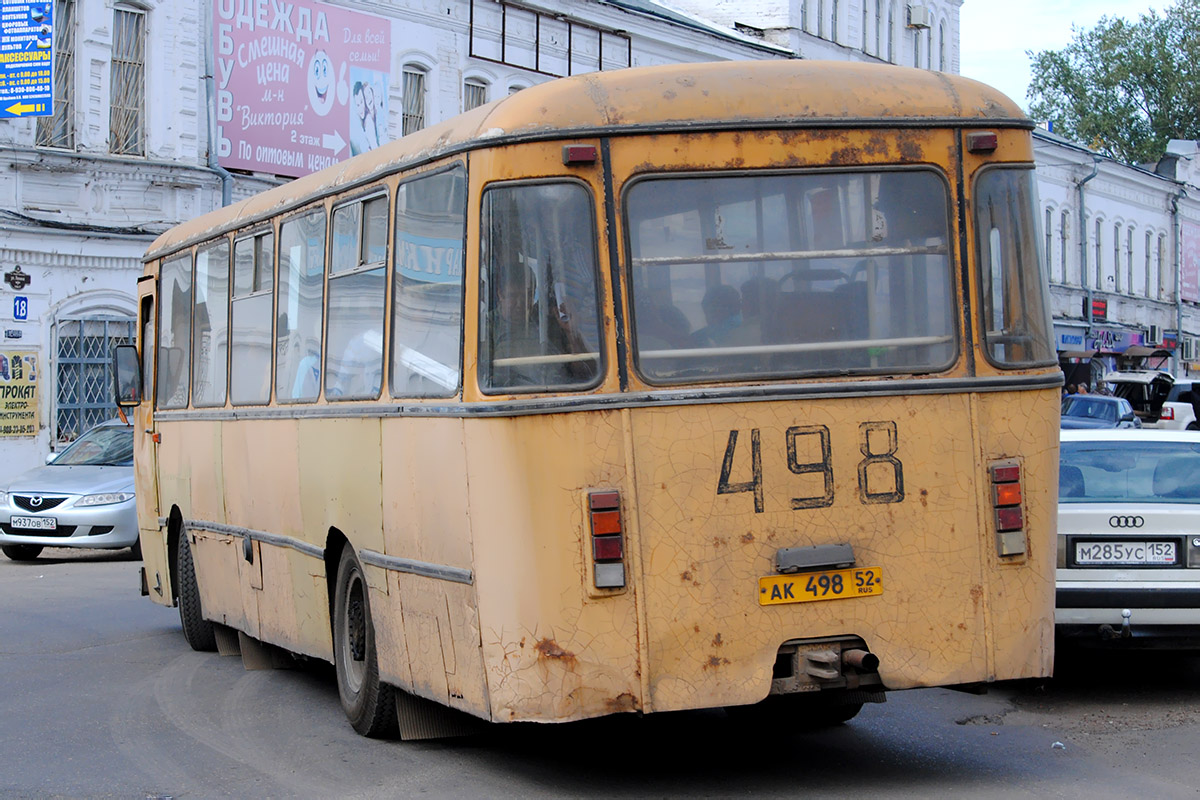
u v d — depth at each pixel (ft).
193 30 84.79
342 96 92.89
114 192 81.61
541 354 20.79
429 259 22.91
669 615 20.49
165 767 24.85
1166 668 33.96
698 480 20.66
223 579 34.83
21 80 74.08
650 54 117.80
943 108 21.77
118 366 42.39
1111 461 31.81
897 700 30.40
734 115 21.16
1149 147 240.32
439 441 22.22
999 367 21.75
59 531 60.13
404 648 24.12
